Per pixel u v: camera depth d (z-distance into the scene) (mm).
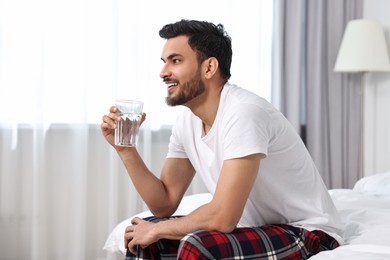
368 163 3586
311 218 1465
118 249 1819
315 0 3463
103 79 2949
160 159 3156
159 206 1601
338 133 3562
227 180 1264
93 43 2922
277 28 3381
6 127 2742
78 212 2854
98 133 2965
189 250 1154
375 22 3299
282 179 1440
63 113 2857
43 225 2787
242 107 1322
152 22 3062
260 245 1231
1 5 2709
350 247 1313
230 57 1498
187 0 3152
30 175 2811
